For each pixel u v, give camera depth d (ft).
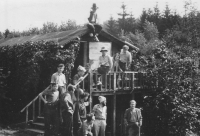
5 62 54.90
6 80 54.24
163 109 47.14
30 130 38.32
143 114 49.14
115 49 58.03
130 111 36.45
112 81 44.29
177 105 45.78
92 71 40.55
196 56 57.21
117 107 51.03
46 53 46.24
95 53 54.03
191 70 49.19
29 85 48.98
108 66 42.09
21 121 47.37
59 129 33.19
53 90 34.65
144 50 80.59
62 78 38.55
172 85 46.98
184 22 108.99
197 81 48.34
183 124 45.98
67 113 31.83
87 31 50.83
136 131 36.32
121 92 45.09
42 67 47.14
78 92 34.55
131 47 60.70
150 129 48.73
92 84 40.27
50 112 33.42
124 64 46.50
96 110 34.14
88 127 29.35
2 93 51.24
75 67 53.31
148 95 48.55
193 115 45.93
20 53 50.39
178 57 51.42
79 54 53.36
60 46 45.09
